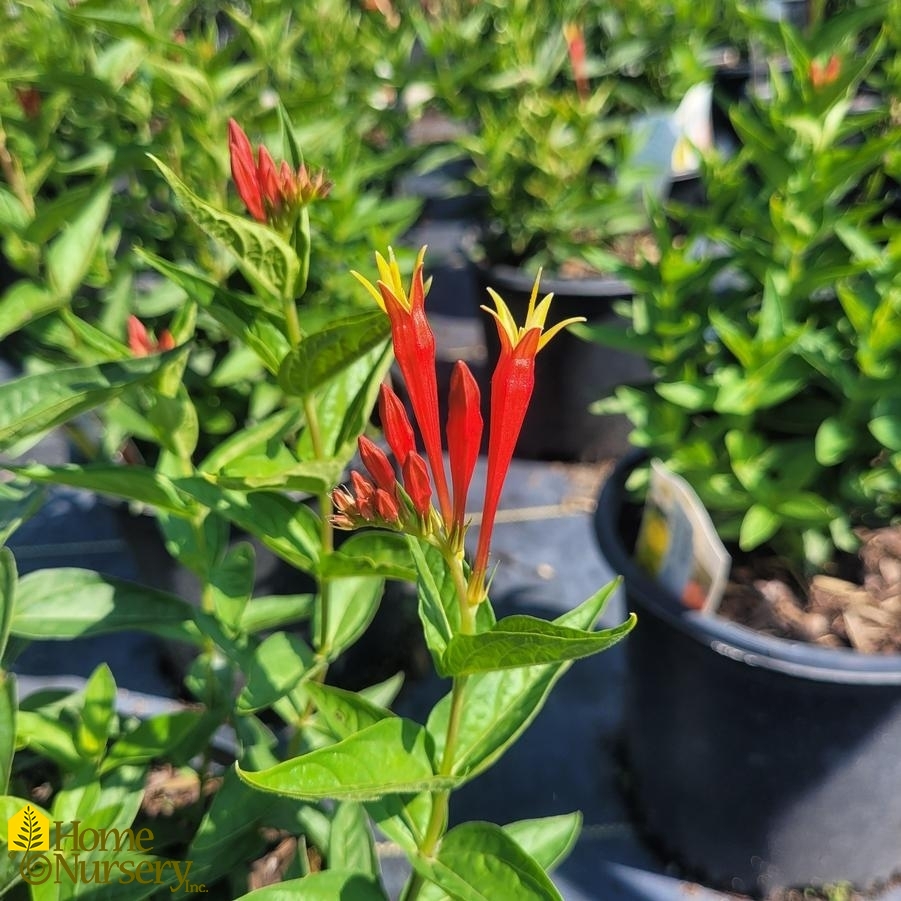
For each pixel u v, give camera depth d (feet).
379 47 2.14
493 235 1.78
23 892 0.71
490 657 0.49
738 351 0.88
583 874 1.02
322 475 0.62
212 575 0.73
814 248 1.15
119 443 1.02
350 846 0.69
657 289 1.03
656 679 0.93
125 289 1.08
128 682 1.28
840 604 0.89
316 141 1.25
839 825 0.90
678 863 1.03
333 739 0.79
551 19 2.19
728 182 1.12
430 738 0.56
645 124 1.78
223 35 2.55
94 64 1.17
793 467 0.92
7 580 0.62
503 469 0.48
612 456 1.73
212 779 0.90
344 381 0.72
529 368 0.46
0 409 0.58
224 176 1.15
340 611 0.76
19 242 0.84
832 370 0.90
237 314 0.62
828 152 0.91
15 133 1.15
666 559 0.86
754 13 1.26
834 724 0.82
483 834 0.57
